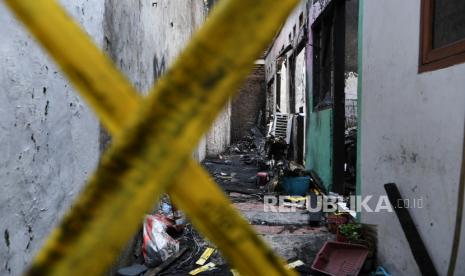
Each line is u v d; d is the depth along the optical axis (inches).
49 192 85.0
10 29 67.0
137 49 171.5
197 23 418.3
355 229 151.8
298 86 394.6
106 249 16.6
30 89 75.0
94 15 111.4
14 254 69.4
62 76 91.8
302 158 372.2
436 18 102.1
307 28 318.3
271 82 657.0
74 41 18.9
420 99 107.1
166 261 145.3
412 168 112.0
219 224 20.1
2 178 64.8
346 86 304.7
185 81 16.8
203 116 16.9
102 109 19.4
